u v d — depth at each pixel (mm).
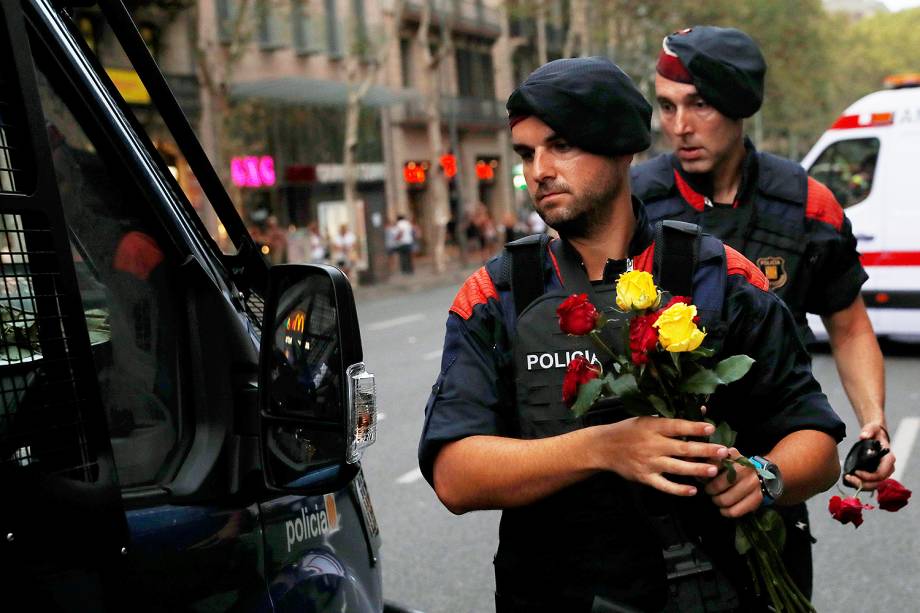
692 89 2764
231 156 22703
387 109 37062
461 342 1886
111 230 1744
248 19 27469
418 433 8125
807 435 1882
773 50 48406
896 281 10461
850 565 4902
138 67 1979
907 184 10422
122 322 1717
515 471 1749
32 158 1496
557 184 1826
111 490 1528
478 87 44531
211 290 1830
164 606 1614
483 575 4973
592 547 1830
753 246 2777
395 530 5707
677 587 1786
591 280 1897
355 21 27234
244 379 1825
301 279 1665
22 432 1463
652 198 2912
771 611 1858
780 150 77875
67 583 1462
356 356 1620
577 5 39281
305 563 1887
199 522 1690
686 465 1617
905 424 7594
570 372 1698
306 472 1648
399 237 31781
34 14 1697
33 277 1503
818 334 10617
